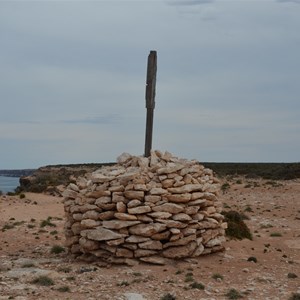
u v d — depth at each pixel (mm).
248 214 25000
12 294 9180
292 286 10422
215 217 13461
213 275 11047
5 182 109562
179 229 12242
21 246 15398
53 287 9812
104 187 12555
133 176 12359
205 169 14539
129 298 9000
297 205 28359
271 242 16500
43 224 19875
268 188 37312
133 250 11984
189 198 12492
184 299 9109
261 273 11680
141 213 12062
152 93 14195
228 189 38281
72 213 13297
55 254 13992
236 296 9305
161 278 10742
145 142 14336
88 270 11453
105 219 12320
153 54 14211
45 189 37188
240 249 14641
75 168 64625
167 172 12688
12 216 22625
